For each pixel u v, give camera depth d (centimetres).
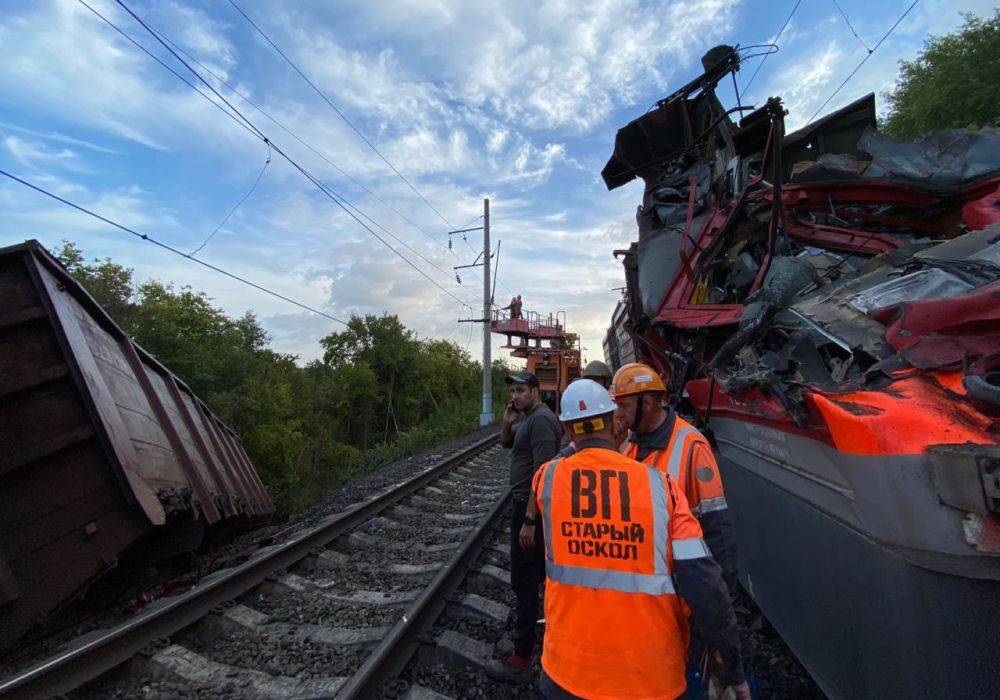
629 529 181
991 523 155
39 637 450
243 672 356
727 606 175
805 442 250
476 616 434
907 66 1988
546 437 379
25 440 442
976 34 1719
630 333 642
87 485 462
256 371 2473
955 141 469
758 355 349
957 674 159
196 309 3088
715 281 539
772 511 305
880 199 481
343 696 301
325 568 578
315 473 2522
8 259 478
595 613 178
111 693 341
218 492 743
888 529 182
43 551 434
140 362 658
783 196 506
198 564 698
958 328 199
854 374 268
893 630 184
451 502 909
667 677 173
